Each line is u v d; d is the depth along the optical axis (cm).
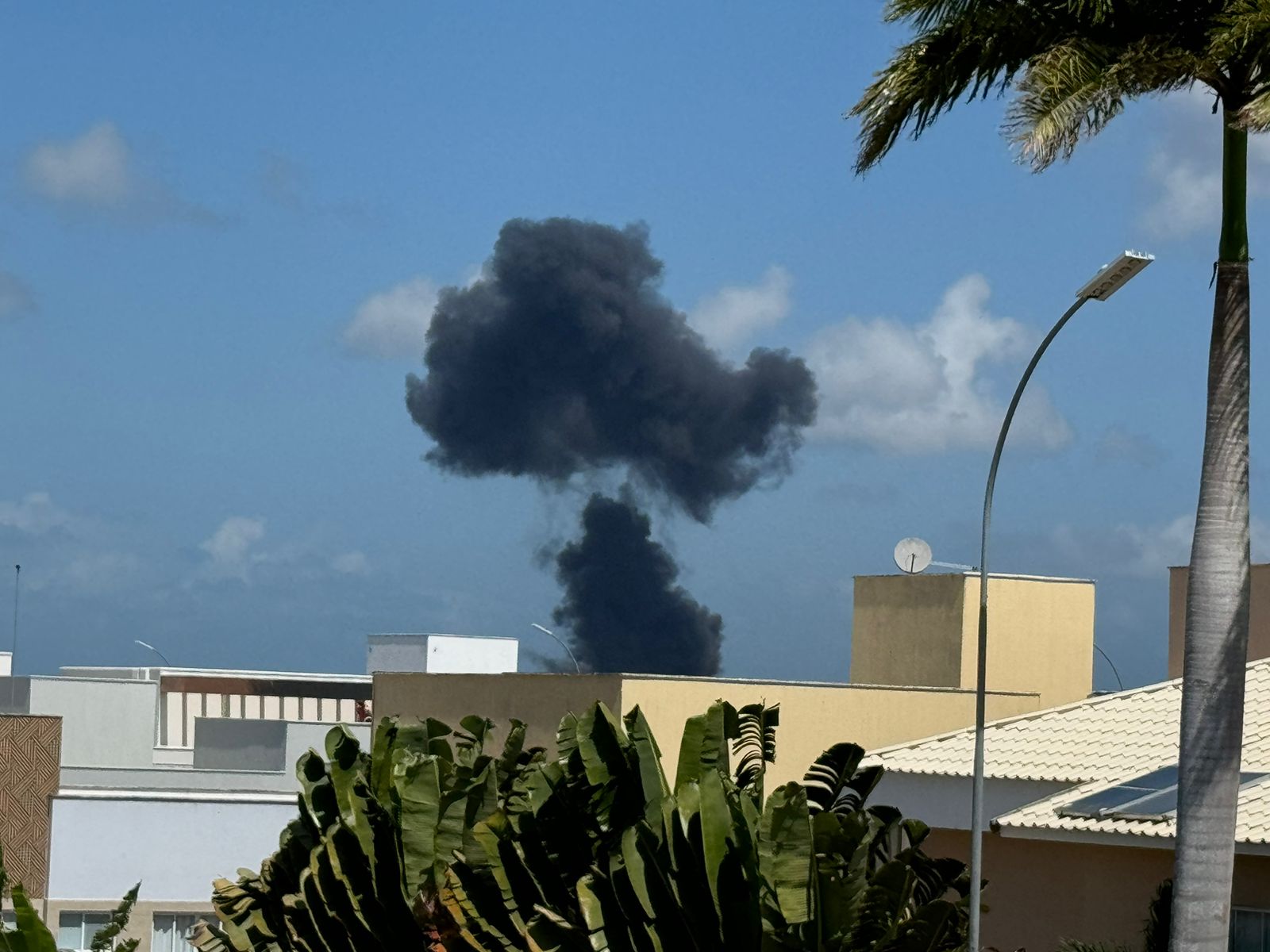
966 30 2338
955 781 3525
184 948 5634
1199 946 2212
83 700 7375
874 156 2445
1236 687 2225
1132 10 2300
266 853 5738
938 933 2436
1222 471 2234
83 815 5600
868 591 5262
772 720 2919
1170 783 3133
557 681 4450
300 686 8962
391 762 3164
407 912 2994
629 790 2620
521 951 2689
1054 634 5059
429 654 8812
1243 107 2167
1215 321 2247
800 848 2405
